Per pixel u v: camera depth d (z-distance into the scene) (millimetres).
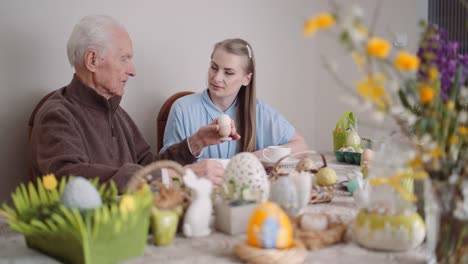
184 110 2256
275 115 2377
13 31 2057
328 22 658
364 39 670
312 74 3346
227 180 1146
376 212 978
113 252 902
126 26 2398
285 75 3176
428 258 884
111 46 1832
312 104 3379
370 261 923
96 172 1523
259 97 3041
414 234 955
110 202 988
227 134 1879
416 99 790
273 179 1396
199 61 2713
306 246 973
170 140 2229
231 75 2176
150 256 942
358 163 1962
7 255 962
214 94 2221
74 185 932
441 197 812
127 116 2111
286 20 3137
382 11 3051
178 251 970
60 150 1621
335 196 1400
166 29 2551
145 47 2475
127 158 1956
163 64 2557
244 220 1071
